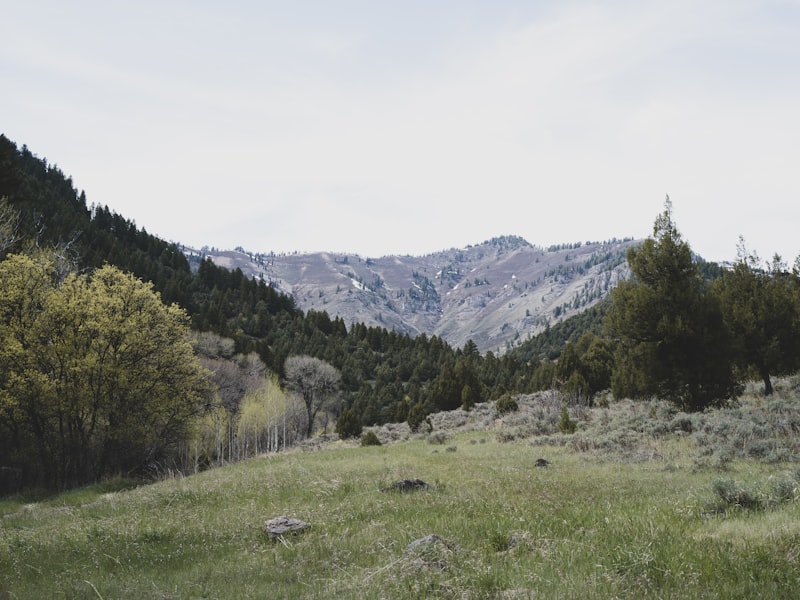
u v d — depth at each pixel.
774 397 26.05
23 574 7.98
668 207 27.12
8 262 31.08
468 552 7.25
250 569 7.46
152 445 39.12
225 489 15.99
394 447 32.44
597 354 51.75
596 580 5.64
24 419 31.89
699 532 7.15
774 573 5.37
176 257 156.50
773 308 27.47
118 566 8.21
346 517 10.34
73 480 32.84
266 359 103.38
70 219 113.94
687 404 26.16
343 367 121.06
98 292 32.97
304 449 46.12
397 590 5.87
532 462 19.30
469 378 67.31
